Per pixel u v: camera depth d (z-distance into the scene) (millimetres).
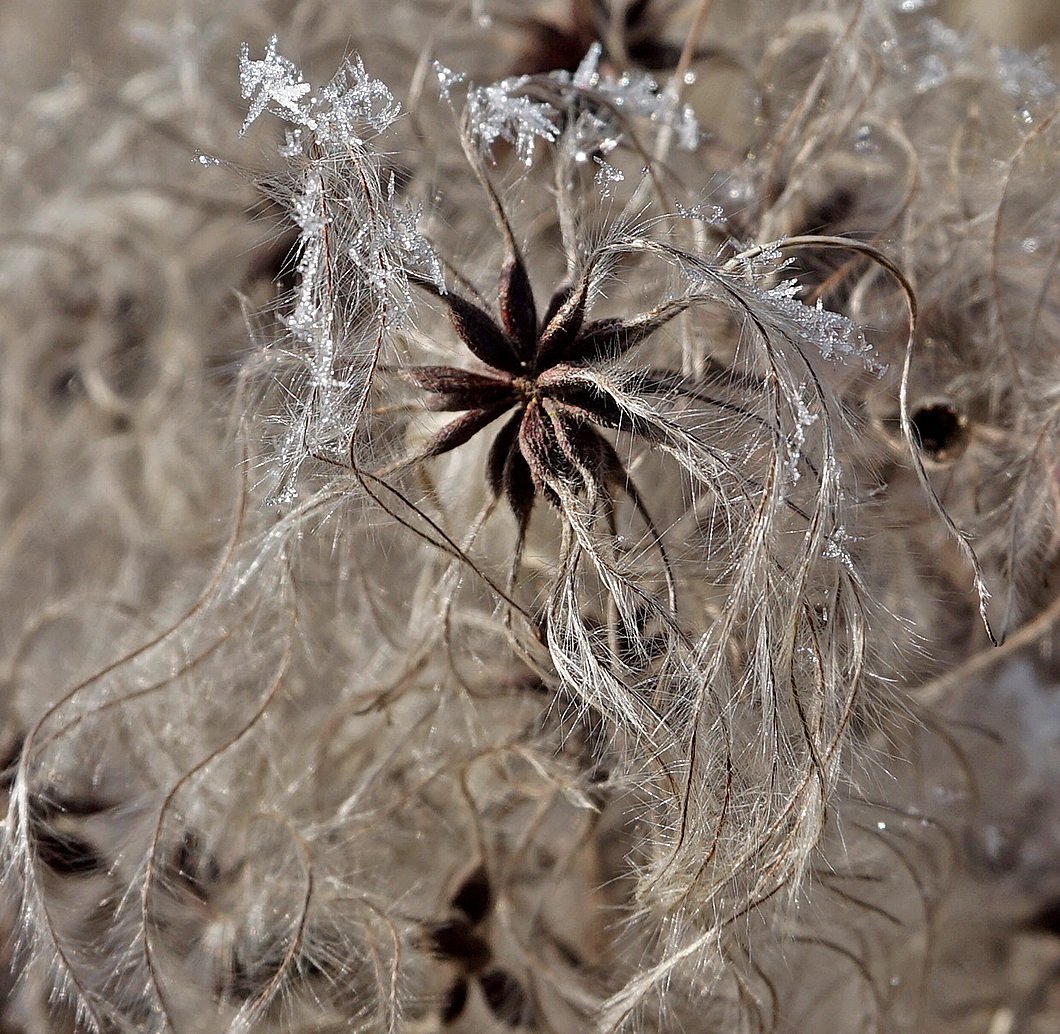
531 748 106
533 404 99
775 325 97
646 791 100
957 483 109
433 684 107
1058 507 108
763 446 99
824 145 113
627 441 100
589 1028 106
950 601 110
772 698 98
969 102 117
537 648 102
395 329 98
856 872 106
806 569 98
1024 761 113
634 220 103
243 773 110
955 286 111
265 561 106
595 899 108
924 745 111
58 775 109
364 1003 106
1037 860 113
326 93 97
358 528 104
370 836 109
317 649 110
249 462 105
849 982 109
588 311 101
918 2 116
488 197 107
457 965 107
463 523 104
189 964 107
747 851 99
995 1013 114
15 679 117
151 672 110
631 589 98
